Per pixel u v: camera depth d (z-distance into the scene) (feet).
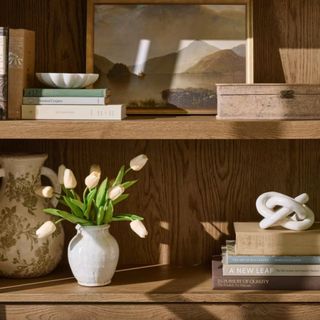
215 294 5.25
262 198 5.51
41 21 5.95
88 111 5.28
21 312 5.28
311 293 5.25
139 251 6.11
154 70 5.88
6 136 5.16
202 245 6.08
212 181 6.04
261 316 5.26
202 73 5.86
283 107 5.24
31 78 5.60
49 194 5.46
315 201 6.04
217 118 5.31
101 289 5.36
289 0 5.88
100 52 5.88
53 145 6.06
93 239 5.40
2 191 5.68
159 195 6.06
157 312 5.28
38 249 5.58
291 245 5.31
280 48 5.91
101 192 5.43
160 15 5.86
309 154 6.01
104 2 5.87
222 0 5.83
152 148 6.03
